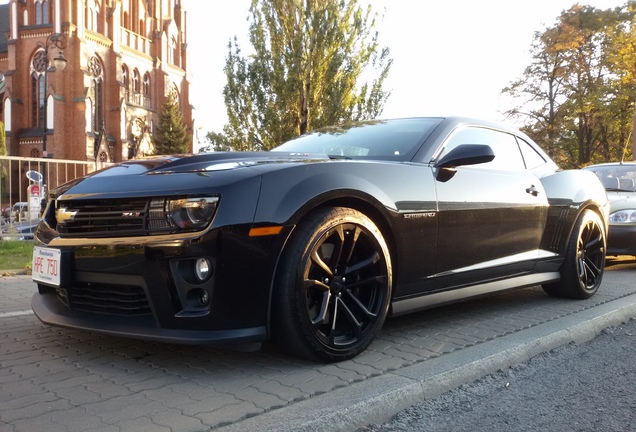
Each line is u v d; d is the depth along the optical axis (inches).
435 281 135.9
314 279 111.0
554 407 104.0
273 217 104.4
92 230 111.9
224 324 103.0
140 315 108.0
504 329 146.1
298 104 582.6
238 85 595.5
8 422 86.1
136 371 110.5
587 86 1200.2
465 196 141.6
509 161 168.4
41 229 125.0
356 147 148.9
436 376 108.4
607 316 163.6
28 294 198.1
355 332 117.4
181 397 96.4
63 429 83.7
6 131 2006.6
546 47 1238.3
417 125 153.6
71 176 405.7
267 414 89.4
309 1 576.1
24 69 2037.4
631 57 1096.2
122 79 2166.6
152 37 2401.6
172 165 115.5
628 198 286.2
